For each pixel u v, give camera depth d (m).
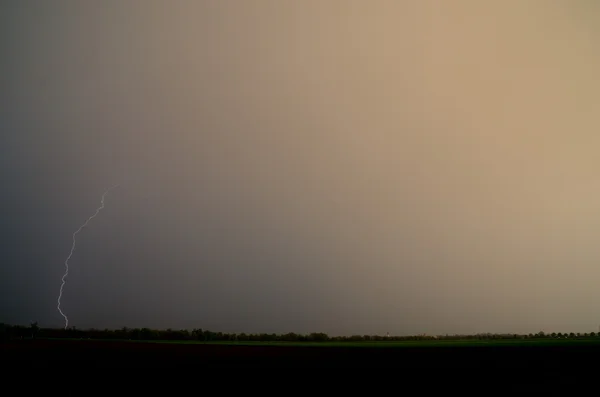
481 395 9.14
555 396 9.19
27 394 8.43
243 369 10.38
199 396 8.62
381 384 9.67
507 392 9.37
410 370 10.71
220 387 9.16
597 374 10.68
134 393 8.66
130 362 10.56
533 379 10.26
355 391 9.19
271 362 11.03
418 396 8.99
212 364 10.68
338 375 10.18
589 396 9.22
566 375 10.60
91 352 11.35
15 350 11.38
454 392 9.29
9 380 9.14
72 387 8.87
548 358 11.98
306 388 9.29
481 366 11.16
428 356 12.03
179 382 9.37
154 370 10.05
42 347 11.83
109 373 9.73
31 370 9.75
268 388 9.20
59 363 10.27
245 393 8.87
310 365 10.88
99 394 8.55
